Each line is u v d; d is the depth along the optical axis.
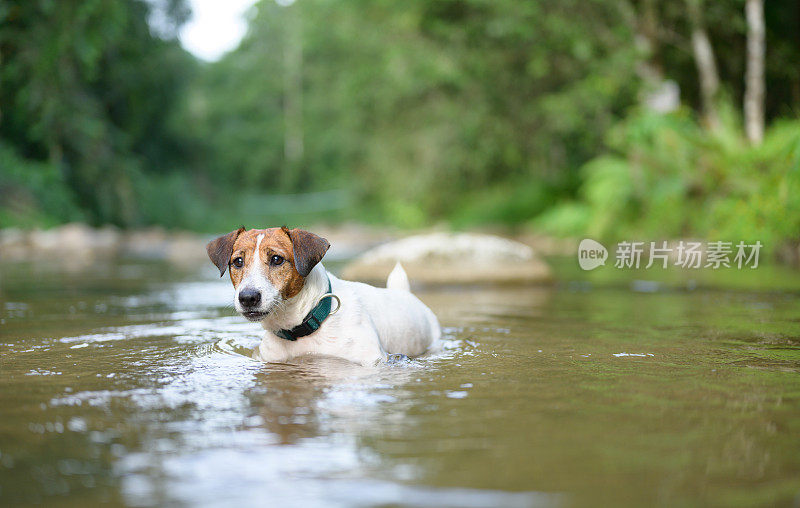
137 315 6.11
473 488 1.93
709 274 10.62
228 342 4.57
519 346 4.45
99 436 2.40
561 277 10.50
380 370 3.56
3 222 17.64
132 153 30.48
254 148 53.50
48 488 1.94
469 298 7.67
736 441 2.36
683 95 18.30
